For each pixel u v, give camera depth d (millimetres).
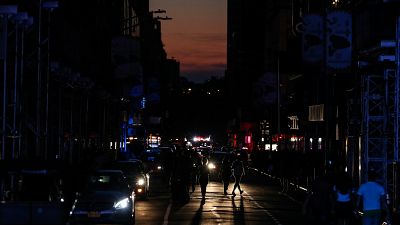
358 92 38594
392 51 33250
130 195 28328
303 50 36969
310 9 71750
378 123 36750
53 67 41812
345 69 34406
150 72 147750
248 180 66688
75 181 27703
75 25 69938
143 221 30938
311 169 49594
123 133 85812
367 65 34844
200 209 36969
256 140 125062
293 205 40250
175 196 41125
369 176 22609
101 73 88500
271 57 121188
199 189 53469
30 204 18094
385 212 24453
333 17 34281
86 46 78188
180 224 29938
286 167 50781
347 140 41781
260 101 79312
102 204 27109
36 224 18078
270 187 56594
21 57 30344
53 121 47688
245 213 35125
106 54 92750
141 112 106812
